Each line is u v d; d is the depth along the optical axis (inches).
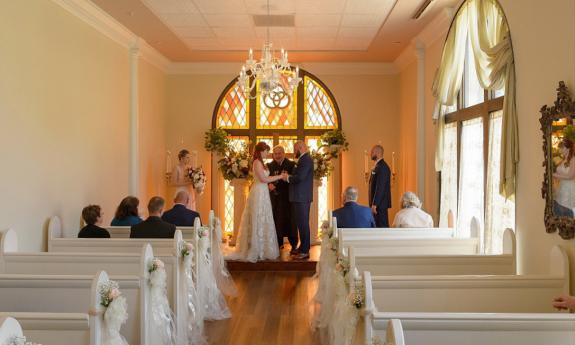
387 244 207.0
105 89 310.5
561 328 106.7
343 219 266.7
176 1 277.9
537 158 183.0
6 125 206.4
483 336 107.5
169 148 451.5
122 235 253.6
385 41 370.9
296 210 337.4
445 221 299.7
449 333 107.8
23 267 173.6
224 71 452.4
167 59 434.9
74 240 216.4
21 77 217.3
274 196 367.2
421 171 356.8
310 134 456.4
